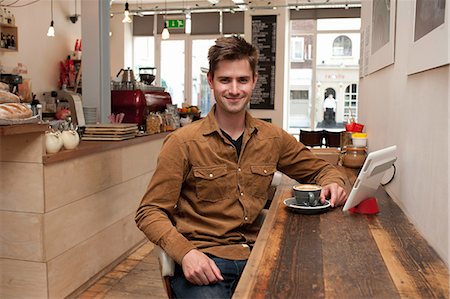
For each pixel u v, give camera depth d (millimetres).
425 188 1693
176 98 11062
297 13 9984
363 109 3699
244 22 10055
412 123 1938
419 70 1751
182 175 1825
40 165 2760
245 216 1868
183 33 10742
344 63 10281
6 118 2455
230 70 1805
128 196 3918
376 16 2926
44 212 2795
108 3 4414
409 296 1127
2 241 2881
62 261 2990
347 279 1229
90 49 4348
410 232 1642
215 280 1614
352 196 1828
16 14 7691
